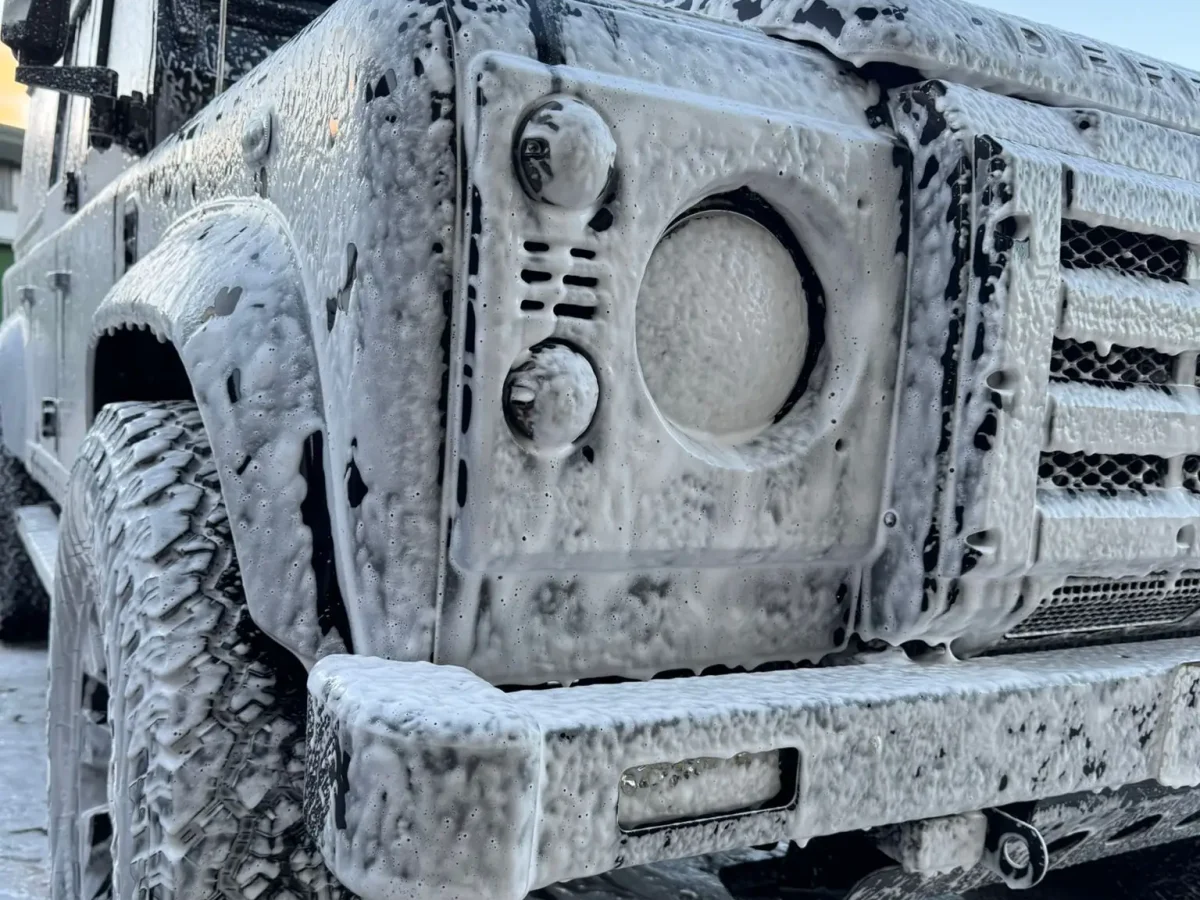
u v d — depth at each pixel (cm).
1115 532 131
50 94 350
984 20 135
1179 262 142
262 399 120
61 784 164
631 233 109
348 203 111
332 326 115
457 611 107
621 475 111
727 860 193
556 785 91
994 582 127
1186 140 146
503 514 105
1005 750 116
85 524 149
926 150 125
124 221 216
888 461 129
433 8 104
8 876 220
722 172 114
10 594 387
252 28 229
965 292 122
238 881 109
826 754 105
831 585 132
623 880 180
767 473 121
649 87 110
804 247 125
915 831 119
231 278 131
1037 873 117
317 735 97
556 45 109
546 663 114
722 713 99
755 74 122
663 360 118
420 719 87
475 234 102
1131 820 142
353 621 111
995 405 120
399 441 105
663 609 120
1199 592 151
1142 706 128
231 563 122
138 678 116
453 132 103
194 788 110
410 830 86
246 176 148
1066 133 133
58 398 277
